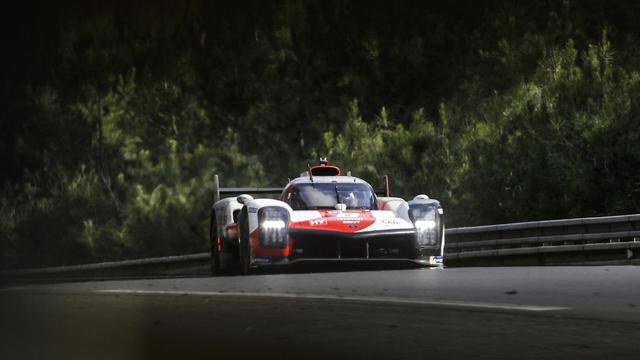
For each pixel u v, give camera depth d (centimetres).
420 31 13525
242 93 14212
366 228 4047
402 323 2227
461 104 9988
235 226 4531
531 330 2064
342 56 13862
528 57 9950
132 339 2000
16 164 14662
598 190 7381
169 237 11044
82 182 12850
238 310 2550
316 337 2028
